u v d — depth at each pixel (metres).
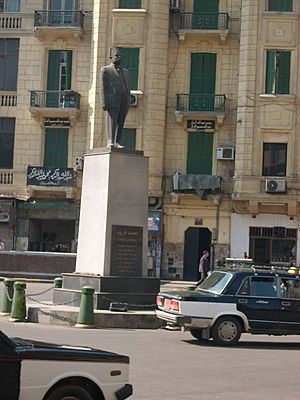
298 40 44.00
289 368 15.12
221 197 44.28
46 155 46.12
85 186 24.06
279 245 44.00
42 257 40.94
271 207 43.94
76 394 8.63
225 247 44.41
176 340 19.17
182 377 13.40
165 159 45.47
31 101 45.81
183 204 44.91
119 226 23.03
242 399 11.67
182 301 18.42
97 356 8.77
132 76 44.88
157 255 44.66
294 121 43.78
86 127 45.78
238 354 16.98
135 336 19.52
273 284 18.95
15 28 46.62
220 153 44.69
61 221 46.00
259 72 44.16
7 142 46.62
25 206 45.50
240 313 18.55
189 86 45.72
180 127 45.53
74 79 46.19
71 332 19.56
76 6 46.47
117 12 44.75
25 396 8.24
